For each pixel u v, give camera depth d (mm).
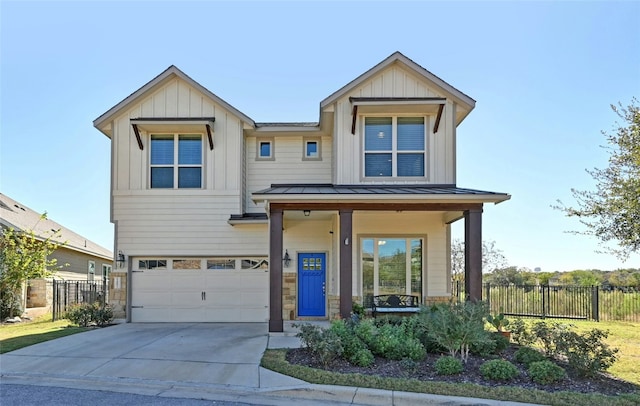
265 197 10406
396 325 9070
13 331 11977
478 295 10445
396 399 5941
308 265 13836
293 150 14750
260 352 8602
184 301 13812
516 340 8773
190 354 8523
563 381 6629
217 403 5949
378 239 13125
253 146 14766
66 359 8180
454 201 10602
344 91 12680
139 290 13812
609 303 15758
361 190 11461
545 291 16516
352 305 11281
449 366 6906
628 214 10711
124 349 9031
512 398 5902
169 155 14016
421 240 13172
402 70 12898
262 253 13812
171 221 13820
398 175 12742
